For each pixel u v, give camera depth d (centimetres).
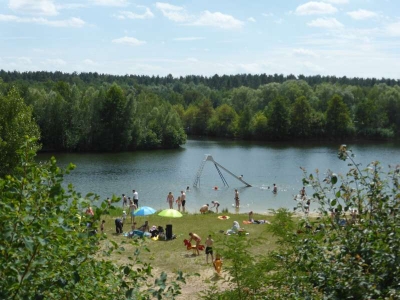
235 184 5319
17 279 466
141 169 6397
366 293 541
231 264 833
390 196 623
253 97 13825
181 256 2248
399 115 11269
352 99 12719
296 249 643
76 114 8650
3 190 511
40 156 7831
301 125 11062
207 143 10438
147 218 3334
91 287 554
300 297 595
